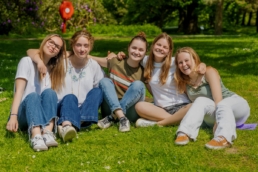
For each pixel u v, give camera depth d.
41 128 4.31
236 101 4.63
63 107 4.54
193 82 4.83
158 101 5.11
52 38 4.59
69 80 4.91
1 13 22.94
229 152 4.06
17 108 4.43
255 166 3.71
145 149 4.10
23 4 21.58
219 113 4.40
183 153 4.01
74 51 4.84
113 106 4.83
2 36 25.11
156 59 5.01
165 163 3.75
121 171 3.61
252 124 4.87
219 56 13.88
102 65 5.25
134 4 42.72
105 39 26.12
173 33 43.59
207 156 3.94
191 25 42.56
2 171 3.62
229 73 9.73
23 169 3.67
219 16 35.12
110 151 4.11
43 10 27.16
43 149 4.10
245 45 18.84
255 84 8.14
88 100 4.82
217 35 33.44
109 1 48.59
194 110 4.46
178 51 4.80
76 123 4.52
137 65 5.14
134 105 5.05
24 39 23.66
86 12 34.09
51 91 4.46
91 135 4.66
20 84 4.53
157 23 47.44
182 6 40.84
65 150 4.12
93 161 3.82
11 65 10.90
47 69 4.77
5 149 4.16
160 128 4.82
